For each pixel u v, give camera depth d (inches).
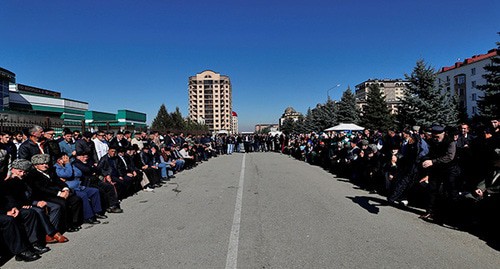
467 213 231.3
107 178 288.7
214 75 5649.6
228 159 904.3
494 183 206.5
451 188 237.5
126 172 356.2
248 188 392.5
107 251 182.4
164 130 783.7
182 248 183.6
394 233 206.2
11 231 169.3
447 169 236.2
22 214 179.3
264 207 285.6
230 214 262.1
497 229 206.8
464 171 234.7
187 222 240.2
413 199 300.5
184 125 2203.5
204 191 378.9
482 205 217.9
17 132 329.1
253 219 244.8
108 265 161.9
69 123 465.4
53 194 213.9
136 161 390.0
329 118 1909.4
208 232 213.3
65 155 253.9
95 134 413.1
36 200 204.7
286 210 272.8
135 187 377.7
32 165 206.2
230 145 1170.6
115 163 333.4
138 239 202.5
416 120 1096.8
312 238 197.0
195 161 724.0
